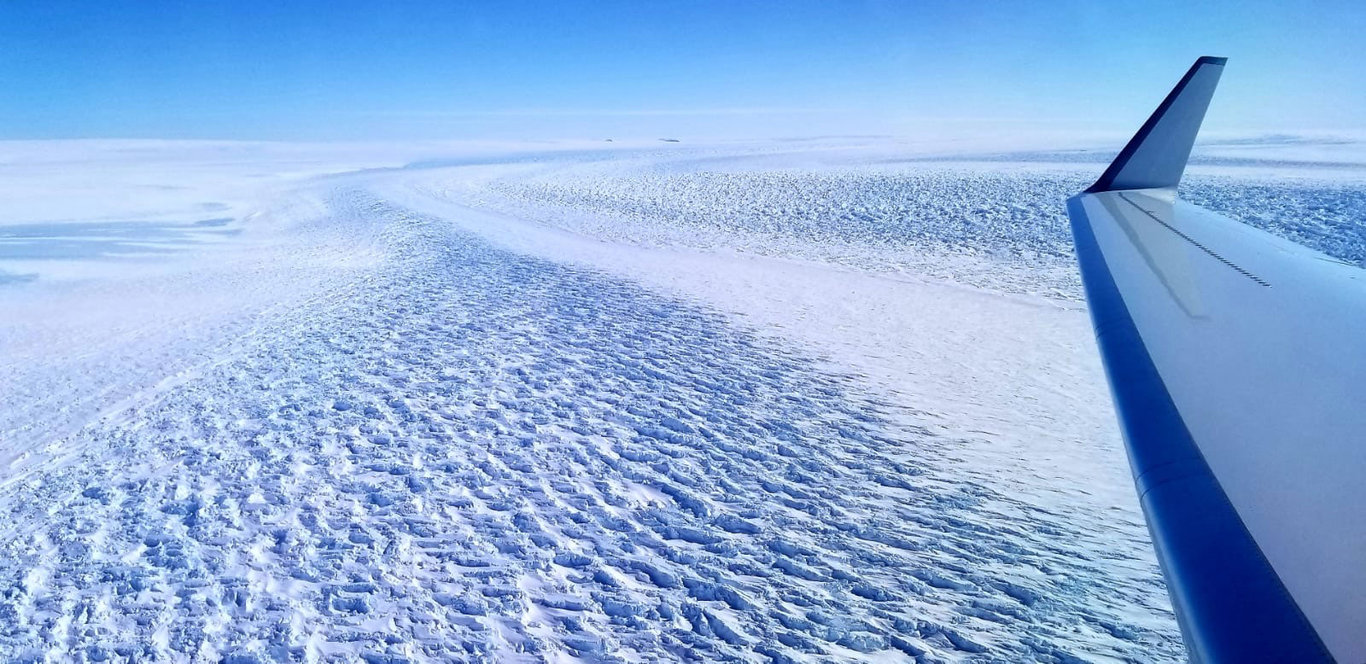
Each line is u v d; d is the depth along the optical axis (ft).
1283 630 4.36
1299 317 10.69
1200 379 8.50
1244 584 4.87
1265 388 8.17
